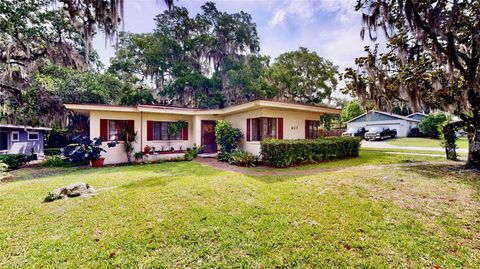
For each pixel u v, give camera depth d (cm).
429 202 412
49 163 1005
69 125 1769
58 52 1059
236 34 2180
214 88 2062
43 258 252
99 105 950
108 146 966
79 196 465
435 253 256
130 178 639
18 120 1334
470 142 729
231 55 2170
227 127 1041
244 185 539
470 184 520
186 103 1998
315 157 897
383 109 834
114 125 1016
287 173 688
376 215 358
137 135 1056
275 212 369
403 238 288
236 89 2008
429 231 306
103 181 605
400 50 720
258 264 240
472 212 364
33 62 1089
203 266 238
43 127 1505
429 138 2102
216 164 904
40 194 490
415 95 703
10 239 293
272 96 1908
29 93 1259
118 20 586
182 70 1998
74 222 341
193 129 1204
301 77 1958
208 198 444
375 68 777
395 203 408
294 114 1052
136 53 2050
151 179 621
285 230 309
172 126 1129
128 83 1906
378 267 232
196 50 2131
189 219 346
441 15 574
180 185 544
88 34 621
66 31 1081
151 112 1072
